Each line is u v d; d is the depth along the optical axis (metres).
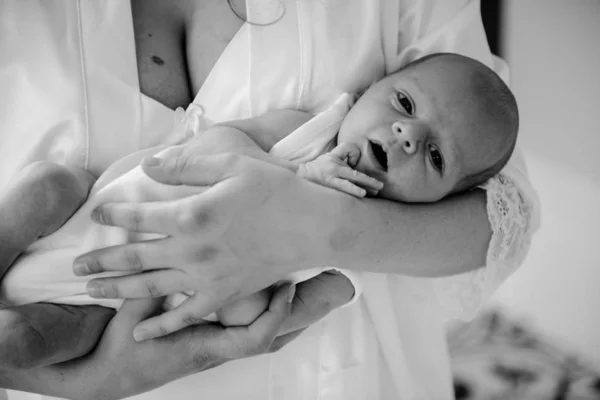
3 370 0.88
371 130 1.03
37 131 1.04
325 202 0.93
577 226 2.21
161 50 1.13
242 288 0.92
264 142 1.06
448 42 1.21
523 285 2.30
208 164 0.89
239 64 1.09
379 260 1.00
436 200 1.08
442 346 1.33
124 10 1.07
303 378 1.19
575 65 2.23
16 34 1.04
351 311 1.21
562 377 2.10
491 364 2.16
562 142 2.26
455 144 1.04
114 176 1.00
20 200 0.93
